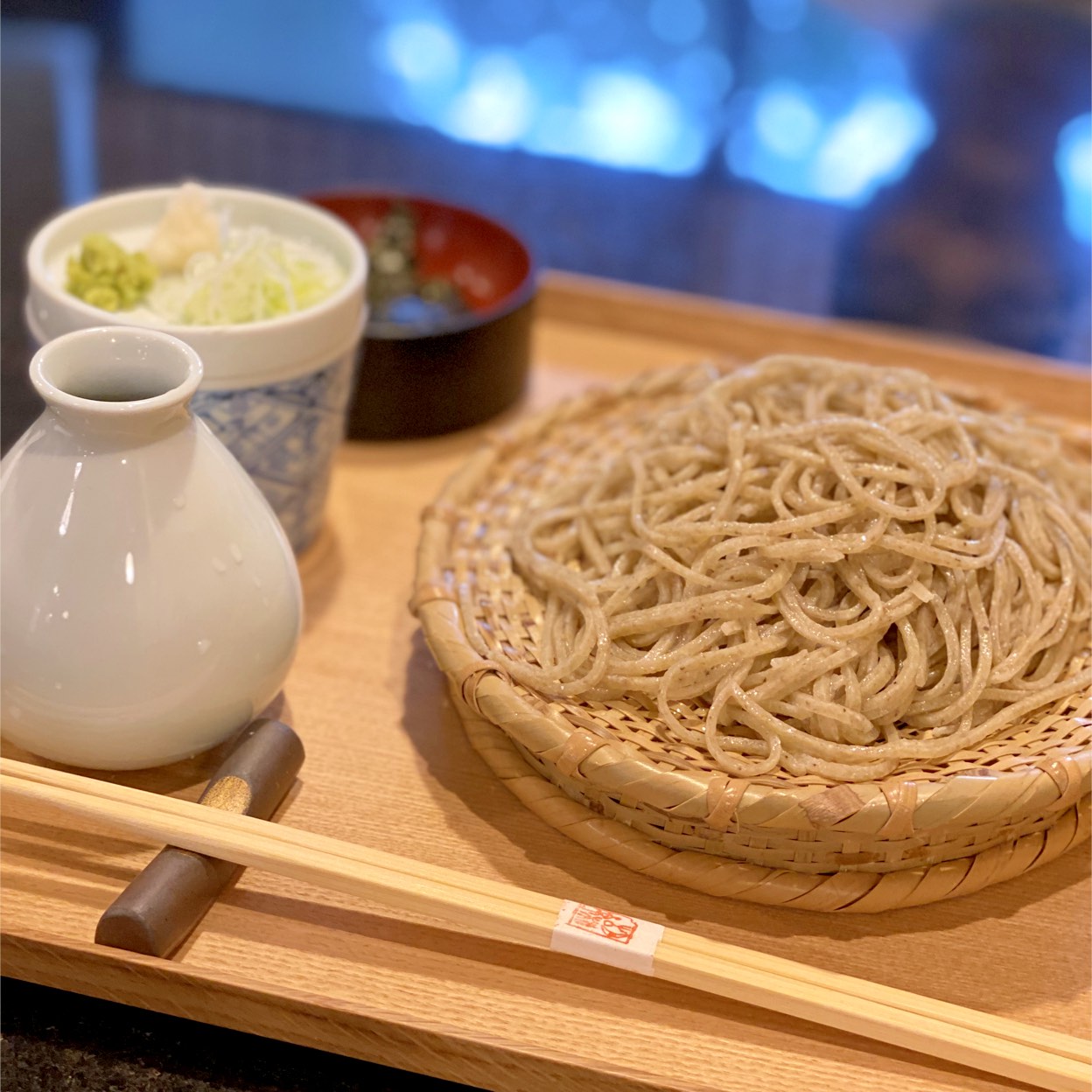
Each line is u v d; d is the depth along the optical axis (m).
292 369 0.43
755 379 0.44
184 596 0.36
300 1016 0.34
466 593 0.42
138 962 0.34
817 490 0.41
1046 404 0.58
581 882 0.38
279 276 0.44
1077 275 0.80
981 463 0.42
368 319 0.56
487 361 0.54
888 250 0.82
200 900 0.35
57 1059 0.35
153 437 0.35
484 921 0.34
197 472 0.36
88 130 0.80
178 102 0.86
